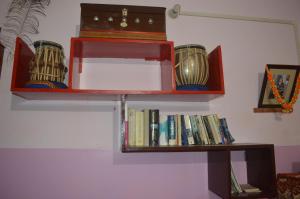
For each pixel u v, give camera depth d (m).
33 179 1.31
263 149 1.28
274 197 1.20
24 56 1.22
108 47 1.30
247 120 1.55
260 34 1.68
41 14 1.48
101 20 1.22
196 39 1.59
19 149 1.32
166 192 1.39
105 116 1.41
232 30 1.65
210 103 1.52
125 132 1.19
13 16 1.46
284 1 1.77
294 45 1.72
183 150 1.15
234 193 1.24
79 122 1.39
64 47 1.46
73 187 1.33
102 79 1.44
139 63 1.49
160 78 1.49
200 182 1.42
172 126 1.29
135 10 1.25
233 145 1.21
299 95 1.65
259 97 1.58
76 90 1.13
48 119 1.37
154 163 1.40
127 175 1.37
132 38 1.22
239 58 1.62
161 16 1.27
